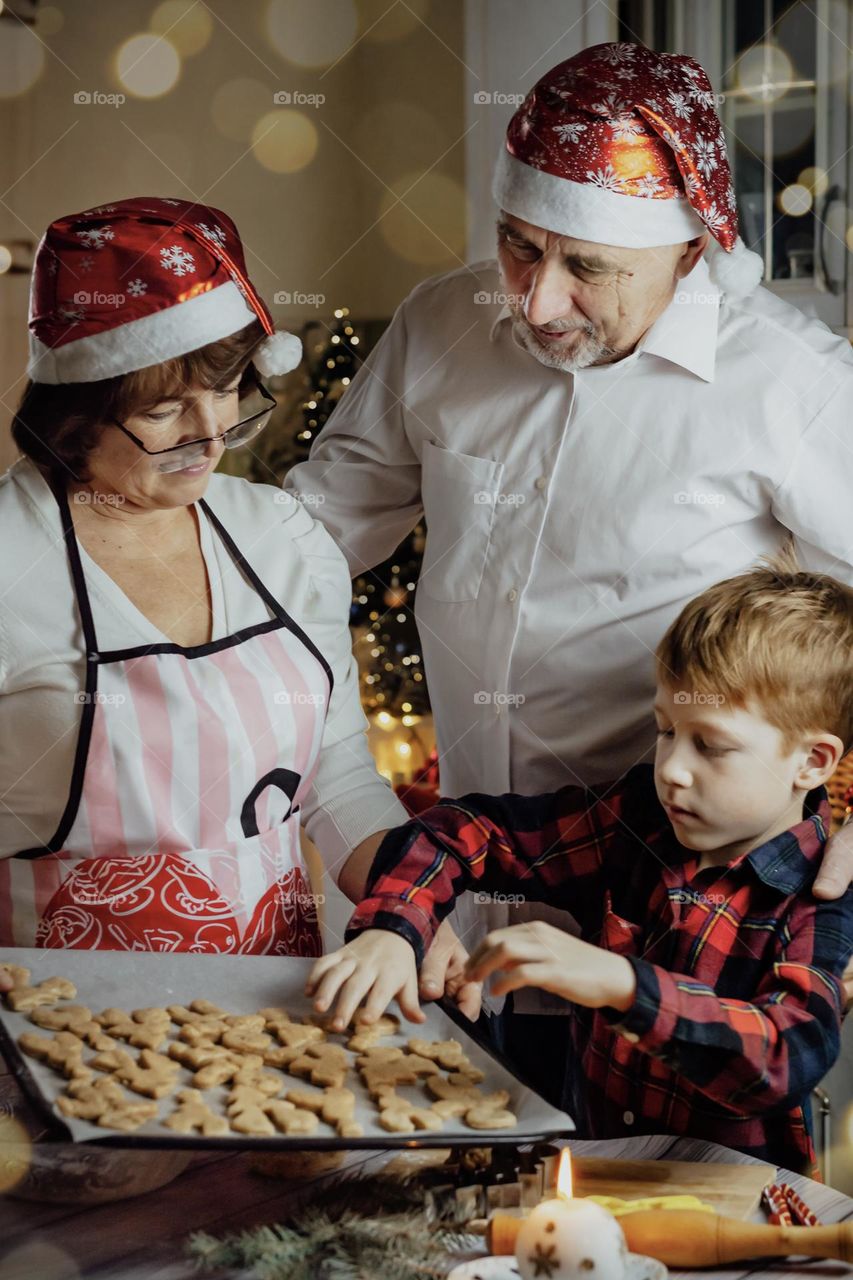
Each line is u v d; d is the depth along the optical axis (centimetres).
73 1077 98
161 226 123
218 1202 94
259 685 131
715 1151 103
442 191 370
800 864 121
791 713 119
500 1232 87
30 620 125
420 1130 94
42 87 396
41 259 123
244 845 129
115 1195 94
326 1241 88
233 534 138
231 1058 102
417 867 129
